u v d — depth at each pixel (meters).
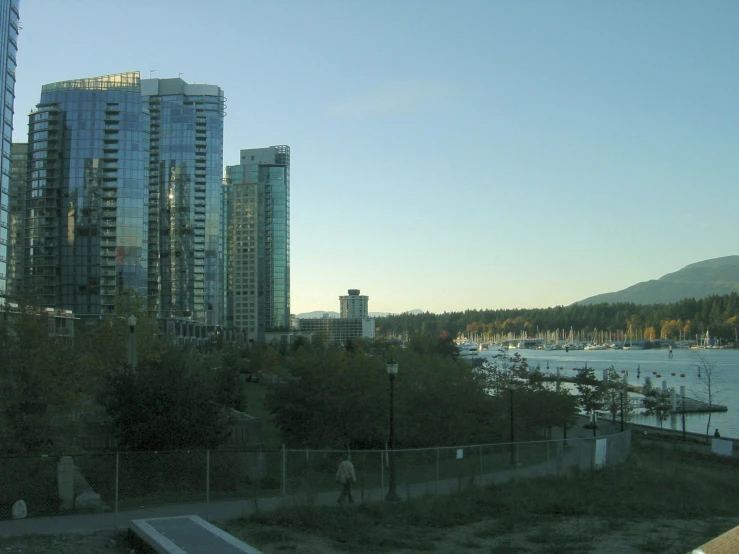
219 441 28.17
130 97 152.62
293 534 19.28
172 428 25.91
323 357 38.28
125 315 52.06
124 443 26.45
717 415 100.56
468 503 23.95
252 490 24.89
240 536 18.77
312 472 28.25
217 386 41.31
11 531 18.69
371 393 38.25
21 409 23.94
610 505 24.64
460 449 29.17
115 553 17.25
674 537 19.88
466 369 48.12
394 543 18.66
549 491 27.02
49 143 149.50
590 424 73.56
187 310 182.38
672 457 51.22
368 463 31.61
